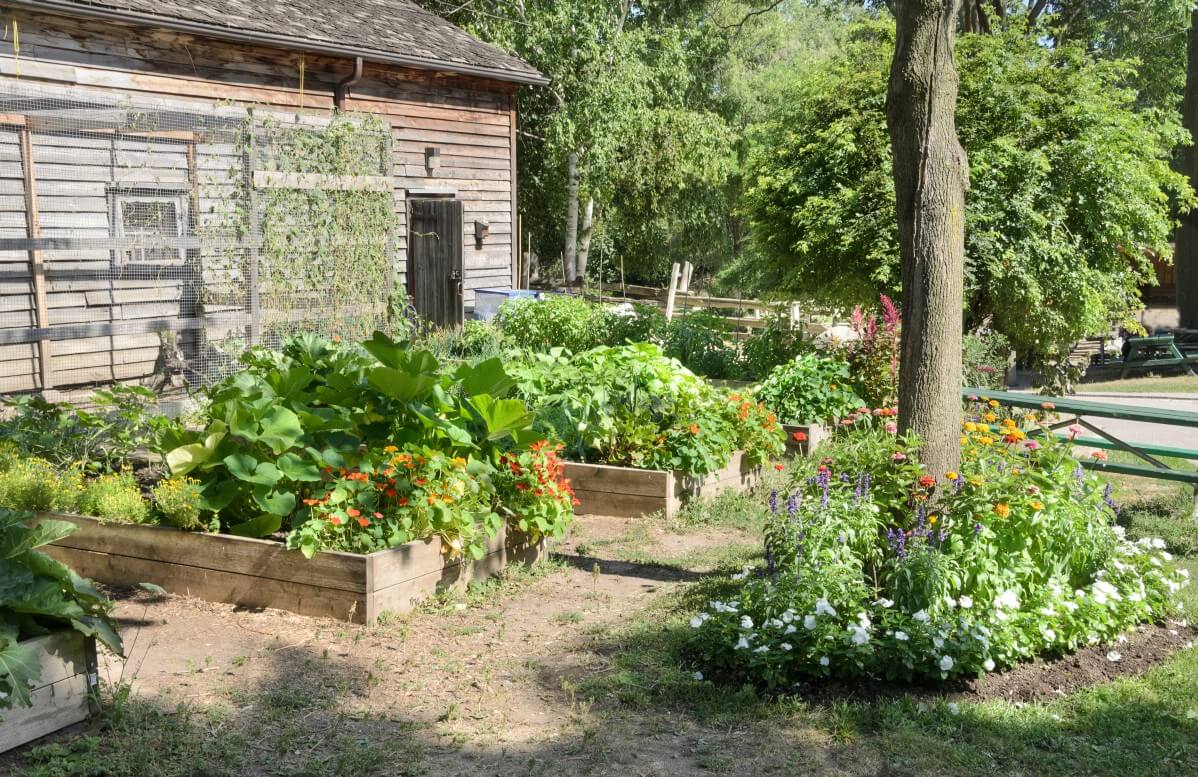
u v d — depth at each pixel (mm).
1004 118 12891
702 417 8344
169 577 5824
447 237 16984
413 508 5742
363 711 4395
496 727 4293
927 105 5566
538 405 8516
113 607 4215
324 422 5957
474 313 17953
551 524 6516
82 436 7441
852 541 5270
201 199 12320
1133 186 12922
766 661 4680
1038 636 5094
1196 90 21672
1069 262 12648
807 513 5332
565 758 4016
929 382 5680
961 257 5703
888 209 12539
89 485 6379
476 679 4797
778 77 36938
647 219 32219
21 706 3824
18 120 10766
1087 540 5625
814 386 10383
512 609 5828
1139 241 13430
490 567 6285
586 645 5270
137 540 5879
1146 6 26047
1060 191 12695
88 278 11500
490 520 6105
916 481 5594
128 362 11898
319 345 7633
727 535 7508
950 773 3920
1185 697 4680
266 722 4234
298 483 5891
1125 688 4770
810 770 3926
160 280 12055
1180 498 8633
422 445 6285
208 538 5699
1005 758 4062
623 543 7223
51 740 3916
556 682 4801
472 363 9289
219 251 11156
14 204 10891
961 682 4770
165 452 6051
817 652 4695
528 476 6473
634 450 8195
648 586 6309
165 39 12711
